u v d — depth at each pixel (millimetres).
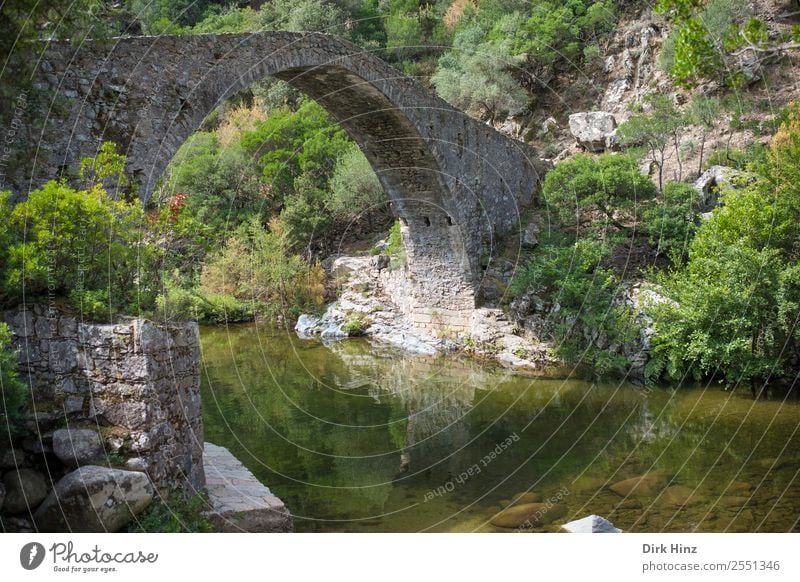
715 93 26203
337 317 24406
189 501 7492
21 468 6773
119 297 7879
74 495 6324
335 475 11219
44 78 9641
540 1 32031
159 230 9812
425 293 22562
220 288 27188
